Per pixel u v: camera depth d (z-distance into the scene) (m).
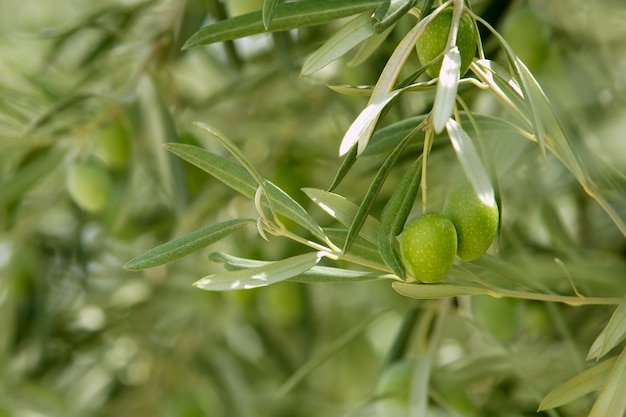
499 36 0.73
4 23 1.53
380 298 1.43
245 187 0.76
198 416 1.28
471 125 0.78
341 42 0.75
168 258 0.74
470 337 1.32
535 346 1.05
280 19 0.76
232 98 1.26
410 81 0.72
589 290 0.93
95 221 1.33
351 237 0.73
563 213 1.18
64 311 1.45
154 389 1.40
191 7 1.02
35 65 1.43
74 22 1.23
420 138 0.79
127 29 1.18
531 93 0.72
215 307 1.36
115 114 1.06
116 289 1.48
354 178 0.99
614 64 1.00
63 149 1.10
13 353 1.35
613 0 0.98
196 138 1.11
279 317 1.26
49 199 1.32
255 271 0.74
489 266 0.78
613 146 0.95
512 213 1.07
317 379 1.52
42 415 1.38
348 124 1.18
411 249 0.73
